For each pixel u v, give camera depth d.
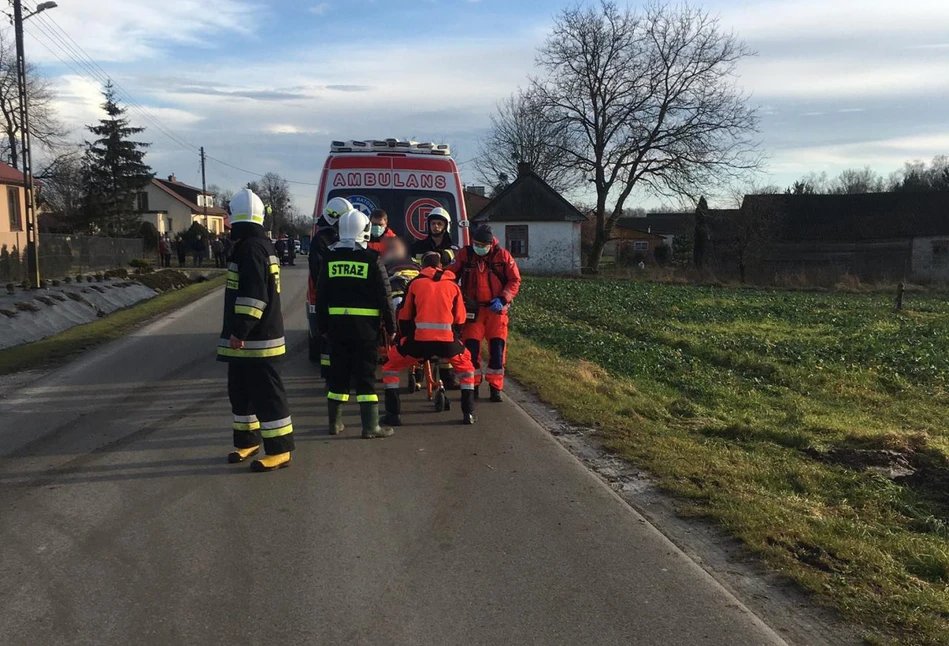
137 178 50.72
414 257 8.62
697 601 3.71
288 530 4.54
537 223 42.56
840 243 42.03
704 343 12.88
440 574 3.97
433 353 6.80
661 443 6.41
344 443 6.43
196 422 7.00
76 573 3.94
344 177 9.45
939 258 40.97
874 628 3.48
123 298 19.31
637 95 40.44
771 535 4.46
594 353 11.34
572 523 4.70
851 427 7.48
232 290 5.60
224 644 3.28
